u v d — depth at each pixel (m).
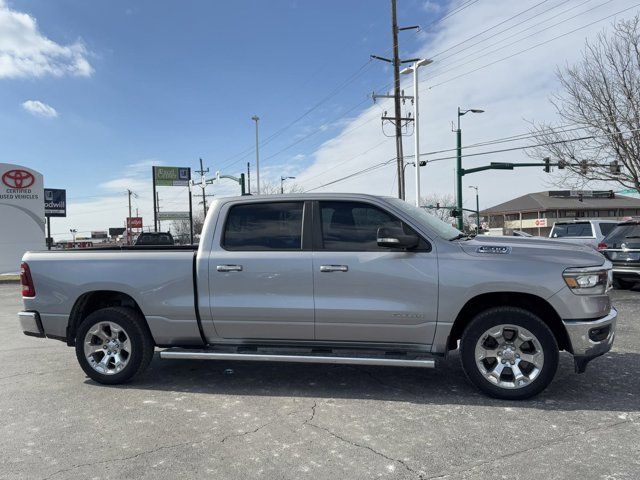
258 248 5.23
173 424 4.38
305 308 5.02
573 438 3.95
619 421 4.27
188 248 6.25
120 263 5.47
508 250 4.81
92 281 5.50
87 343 5.54
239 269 5.17
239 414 4.59
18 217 23.17
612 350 6.62
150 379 5.72
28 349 7.47
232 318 5.20
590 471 3.43
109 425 4.38
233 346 5.42
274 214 5.30
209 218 5.43
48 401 5.03
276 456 3.74
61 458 3.76
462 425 4.24
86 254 5.61
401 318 4.88
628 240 12.01
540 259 4.71
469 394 5.01
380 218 5.10
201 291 5.26
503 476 3.39
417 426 4.24
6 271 22.89
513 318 4.70
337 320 5.00
